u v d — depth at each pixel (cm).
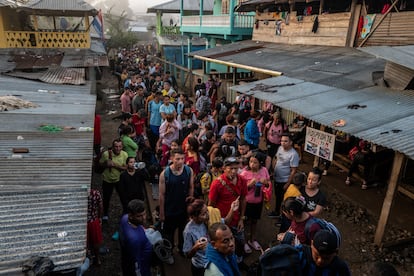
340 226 660
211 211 420
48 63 1310
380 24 994
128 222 395
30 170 413
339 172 912
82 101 830
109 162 622
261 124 930
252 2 1538
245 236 615
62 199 347
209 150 716
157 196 726
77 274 290
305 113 638
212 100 1481
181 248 543
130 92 1237
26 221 305
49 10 1565
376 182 823
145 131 1076
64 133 558
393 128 514
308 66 987
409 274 523
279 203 660
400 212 710
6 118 630
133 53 3503
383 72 756
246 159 560
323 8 1297
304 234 386
